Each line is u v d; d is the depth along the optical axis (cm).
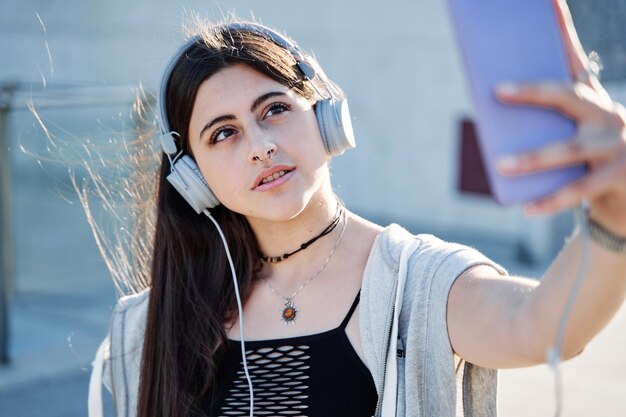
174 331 186
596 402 423
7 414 424
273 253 181
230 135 169
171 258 189
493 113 101
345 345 169
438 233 803
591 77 107
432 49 805
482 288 145
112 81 909
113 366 199
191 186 179
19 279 641
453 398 154
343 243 179
